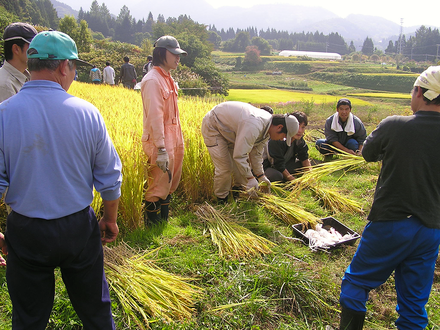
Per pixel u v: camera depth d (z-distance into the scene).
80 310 2.01
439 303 2.88
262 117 3.85
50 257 1.78
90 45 47.16
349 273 2.43
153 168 3.63
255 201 4.44
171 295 2.70
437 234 2.15
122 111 6.12
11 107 1.69
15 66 2.68
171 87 3.54
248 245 3.41
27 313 1.85
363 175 5.75
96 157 1.91
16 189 1.73
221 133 4.11
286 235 3.86
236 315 2.61
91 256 1.94
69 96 1.82
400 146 2.11
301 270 3.12
